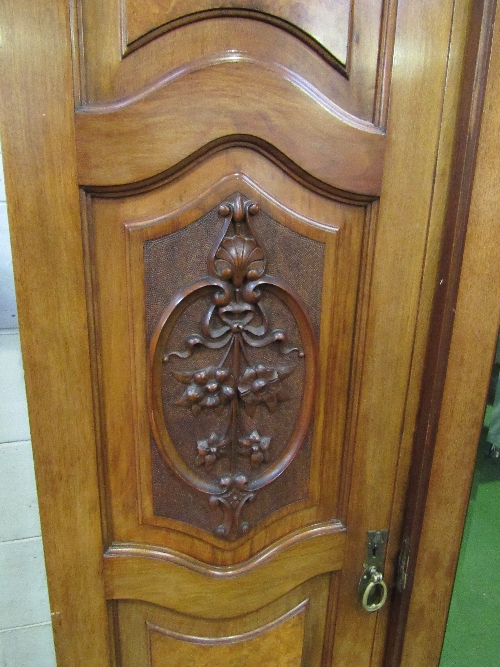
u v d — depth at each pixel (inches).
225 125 24.1
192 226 25.3
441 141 26.9
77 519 27.3
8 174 22.5
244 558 30.6
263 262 26.4
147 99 23.1
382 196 26.9
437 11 25.0
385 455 31.3
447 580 32.7
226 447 28.6
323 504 31.5
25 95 21.9
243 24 23.5
